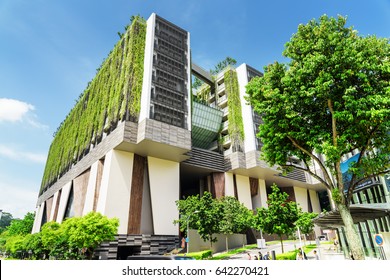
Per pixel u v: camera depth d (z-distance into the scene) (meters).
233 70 68.75
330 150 13.83
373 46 15.56
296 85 16.03
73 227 33.78
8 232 94.88
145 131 42.06
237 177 60.88
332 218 22.36
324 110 16.20
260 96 17.55
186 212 39.25
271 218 29.22
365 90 14.28
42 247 46.50
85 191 51.00
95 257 37.44
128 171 44.69
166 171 48.88
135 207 43.31
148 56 49.38
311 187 76.00
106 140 47.75
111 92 52.28
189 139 47.69
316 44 15.75
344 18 16.20
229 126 62.22
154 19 53.31
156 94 47.06
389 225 23.39
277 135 16.58
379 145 15.34
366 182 27.36
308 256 31.11
